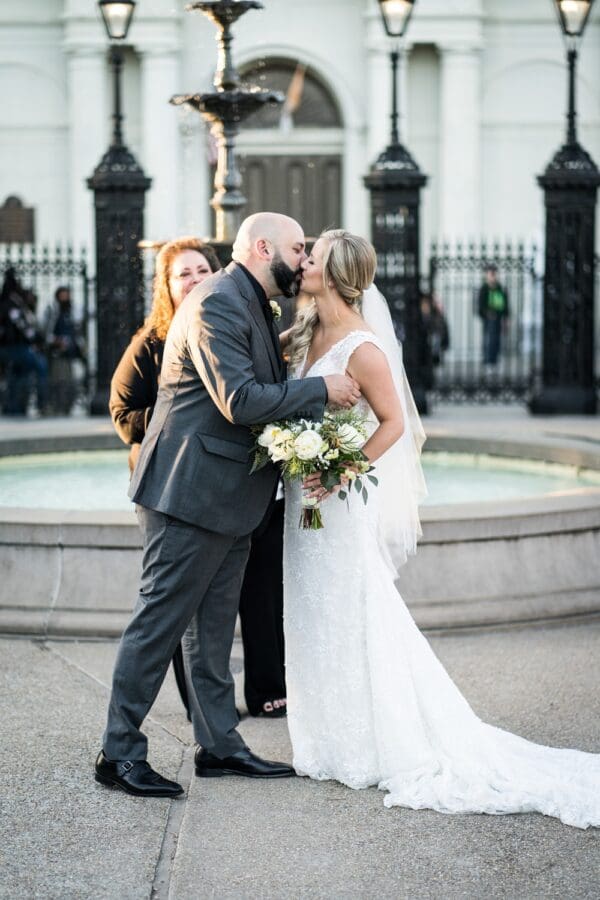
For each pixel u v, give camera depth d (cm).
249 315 441
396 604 465
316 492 445
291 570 473
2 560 643
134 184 1420
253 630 532
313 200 2702
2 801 445
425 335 1560
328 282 461
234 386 428
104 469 956
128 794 452
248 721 535
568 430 998
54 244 2702
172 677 582
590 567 679
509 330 1714
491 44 2673
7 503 830
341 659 462
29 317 1509
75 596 636
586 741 503
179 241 519
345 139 2680
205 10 896
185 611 450
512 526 658
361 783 461
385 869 398
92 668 589
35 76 2681
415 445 504
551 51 2669
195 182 2631
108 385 1452
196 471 439
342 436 439
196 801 449
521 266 1602
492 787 450
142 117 2631
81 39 2609
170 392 447
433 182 2694
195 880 390
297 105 2691
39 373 1506
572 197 1473
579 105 2681
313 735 471
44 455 971
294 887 387
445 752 457
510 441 945
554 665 597
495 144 2692
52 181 2697
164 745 500
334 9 2650
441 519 647
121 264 1433
